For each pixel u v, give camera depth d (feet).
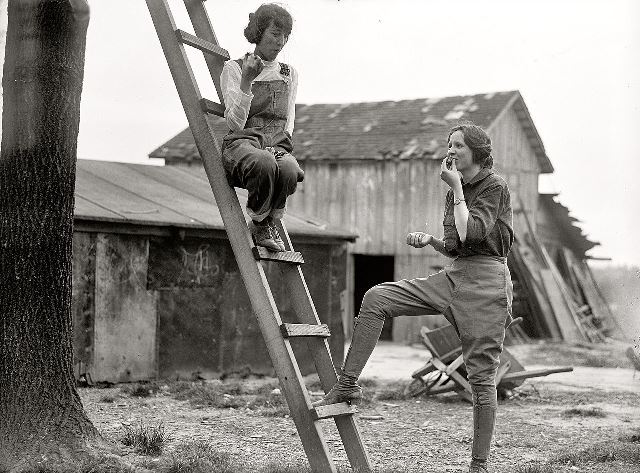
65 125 21.79
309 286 53.88
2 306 21.40
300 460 24.32
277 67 20.10
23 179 21.39
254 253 19.52
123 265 45.37
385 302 19.90
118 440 24.82
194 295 48.52
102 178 52.54
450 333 40.93
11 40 21.58
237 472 21.03
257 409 35.55
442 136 90.94
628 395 44.47
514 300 91.50
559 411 37.58
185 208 50.34
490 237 19.95
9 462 20.47
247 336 50.98
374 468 20.65
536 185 103.65
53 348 21.61
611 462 24.90
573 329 91.71
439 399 40.11
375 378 51.34
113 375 44.65
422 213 88.28
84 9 20.59
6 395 21.17
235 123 19.19
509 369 40.98
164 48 20.22
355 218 91.20
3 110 21.61
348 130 96.37
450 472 23.27
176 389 42.14
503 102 95.81
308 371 52.80
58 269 21.79
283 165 19.34
